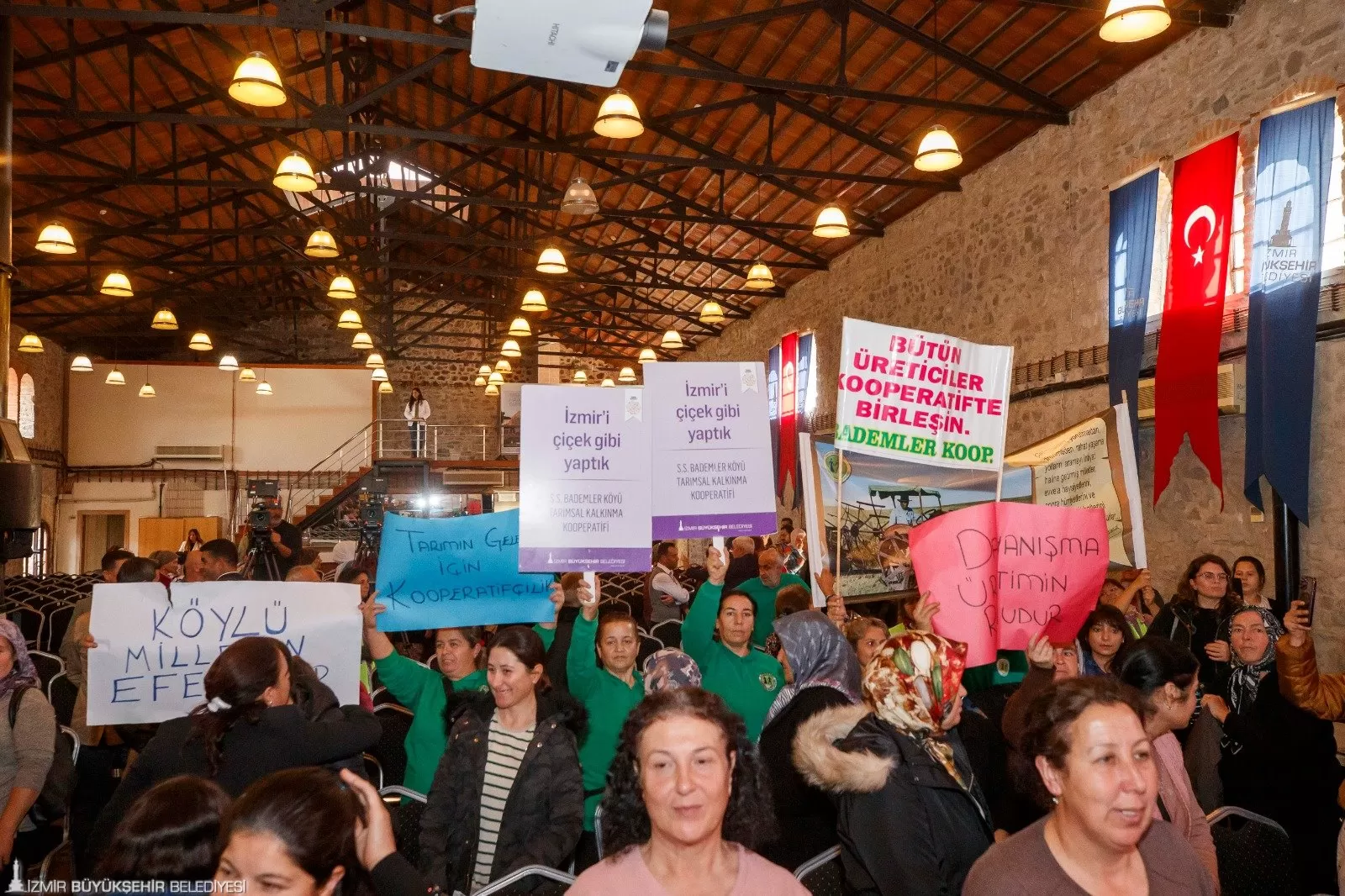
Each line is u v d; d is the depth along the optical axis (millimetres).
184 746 2584
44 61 10125
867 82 10250
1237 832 2861
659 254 16219
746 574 8641
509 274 17312
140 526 22266
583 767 3650
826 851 2658
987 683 4645
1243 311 7125
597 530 3979
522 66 2771
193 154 15172
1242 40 7379
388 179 17656
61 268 17875
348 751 2740
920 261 12883
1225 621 4992
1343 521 6293
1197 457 7629
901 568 4035
